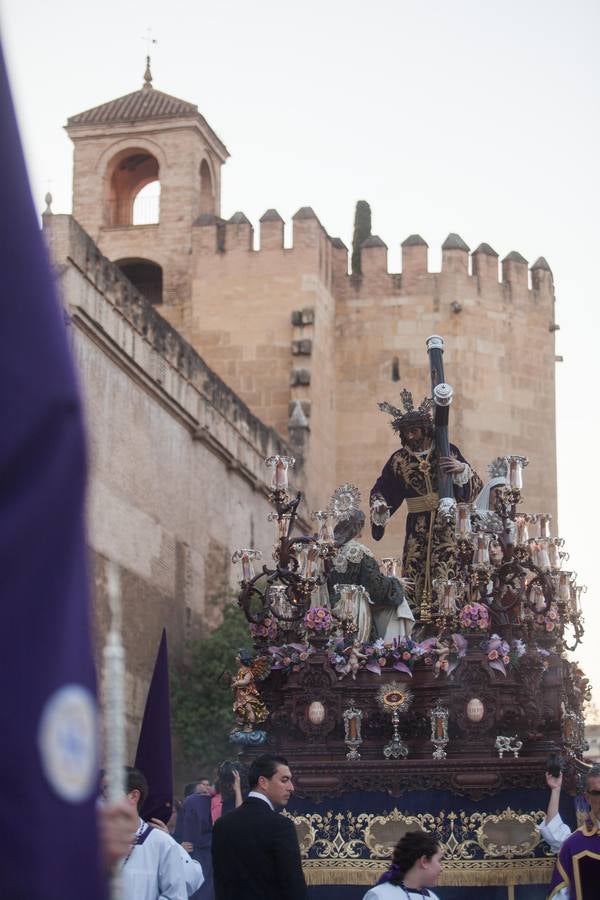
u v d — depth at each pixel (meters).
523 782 11.98
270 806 9.08
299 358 47.97
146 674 32.78
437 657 12.46
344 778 12.09
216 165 53.28
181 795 33.22
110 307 30.34
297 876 8.77
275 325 48.78
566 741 12.77
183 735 33.53
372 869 11.90
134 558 32.16
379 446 49.84
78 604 2.01
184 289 49.88
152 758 11.34
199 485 36.91
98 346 30.08
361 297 50.78
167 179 50.56
